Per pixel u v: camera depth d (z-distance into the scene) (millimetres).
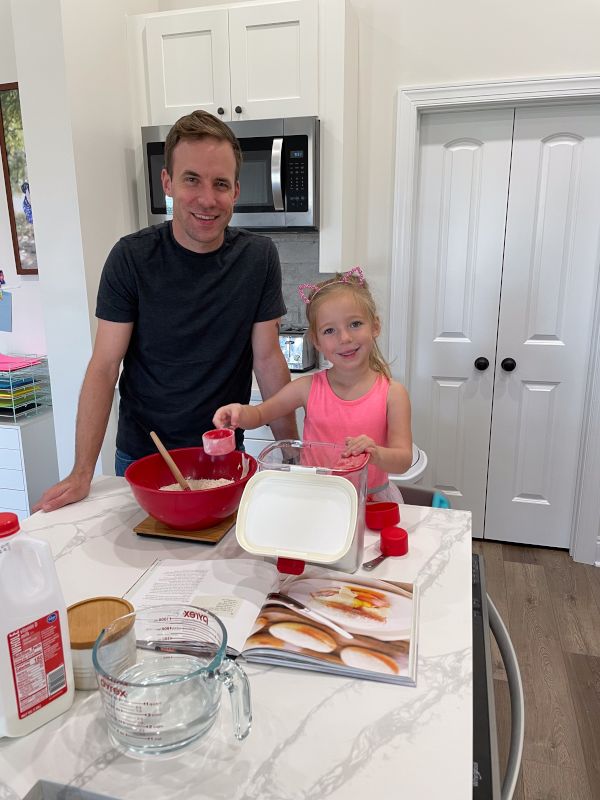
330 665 733
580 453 2664
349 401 1396
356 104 2539
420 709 685
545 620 2273
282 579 944
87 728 674
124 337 1508
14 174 2879
